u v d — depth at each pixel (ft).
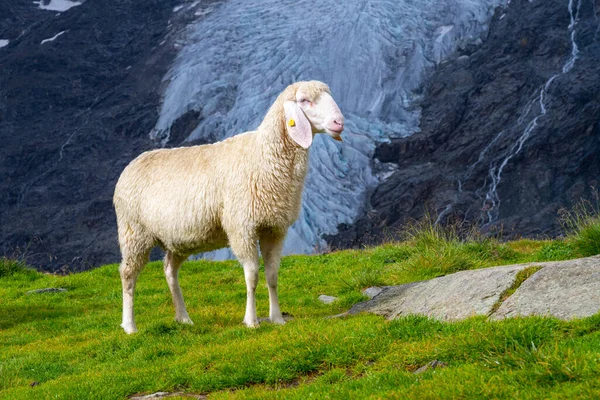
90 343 32.45
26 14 535.19
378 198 270.05
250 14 397.80
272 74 333.83
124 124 374.63
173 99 355.56
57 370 28.73
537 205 253.44
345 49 344.28
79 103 423.23
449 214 251.19
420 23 365.20
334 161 288.10
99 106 409.90
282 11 393.29
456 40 357.00
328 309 36.11
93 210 312.71
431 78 337.72
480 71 331.36
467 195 265.54
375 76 333.83
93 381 25.25
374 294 37.99
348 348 23.50
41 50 467.52
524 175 268.82
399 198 265.95
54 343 34.27
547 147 278.67
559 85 305.94
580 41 333.01
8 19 524.11
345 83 330.34
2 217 331.36
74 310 43.06
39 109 424.05
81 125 395.96
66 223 311.68
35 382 27.50
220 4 451.94
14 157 373.81
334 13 370.53
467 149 290.97
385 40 348.79
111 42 473.26
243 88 331.98
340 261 52.11
